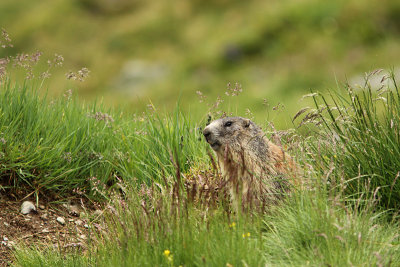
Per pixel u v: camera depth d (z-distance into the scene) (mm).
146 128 19703
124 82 60125
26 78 19188
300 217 12633
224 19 70062
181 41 68375
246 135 16000
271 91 49781
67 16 74312
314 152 15633
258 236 12328
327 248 11742
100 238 15016
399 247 11891
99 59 66188
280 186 15016
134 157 18141
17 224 16000
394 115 14727
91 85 59750
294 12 62906
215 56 60344
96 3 77812
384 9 59969
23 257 13953
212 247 11727
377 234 12203
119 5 78062
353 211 13422
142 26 71750
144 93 56000
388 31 58125
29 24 72750
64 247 14461
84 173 18094
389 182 13875
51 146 17672
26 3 79062
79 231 16234
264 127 18703
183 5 74562
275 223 13375
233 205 14766
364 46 56812
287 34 60844
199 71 59531
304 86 50844
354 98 14883
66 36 70812
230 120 16266
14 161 17078
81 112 19891
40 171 17359
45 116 18609
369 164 14055
